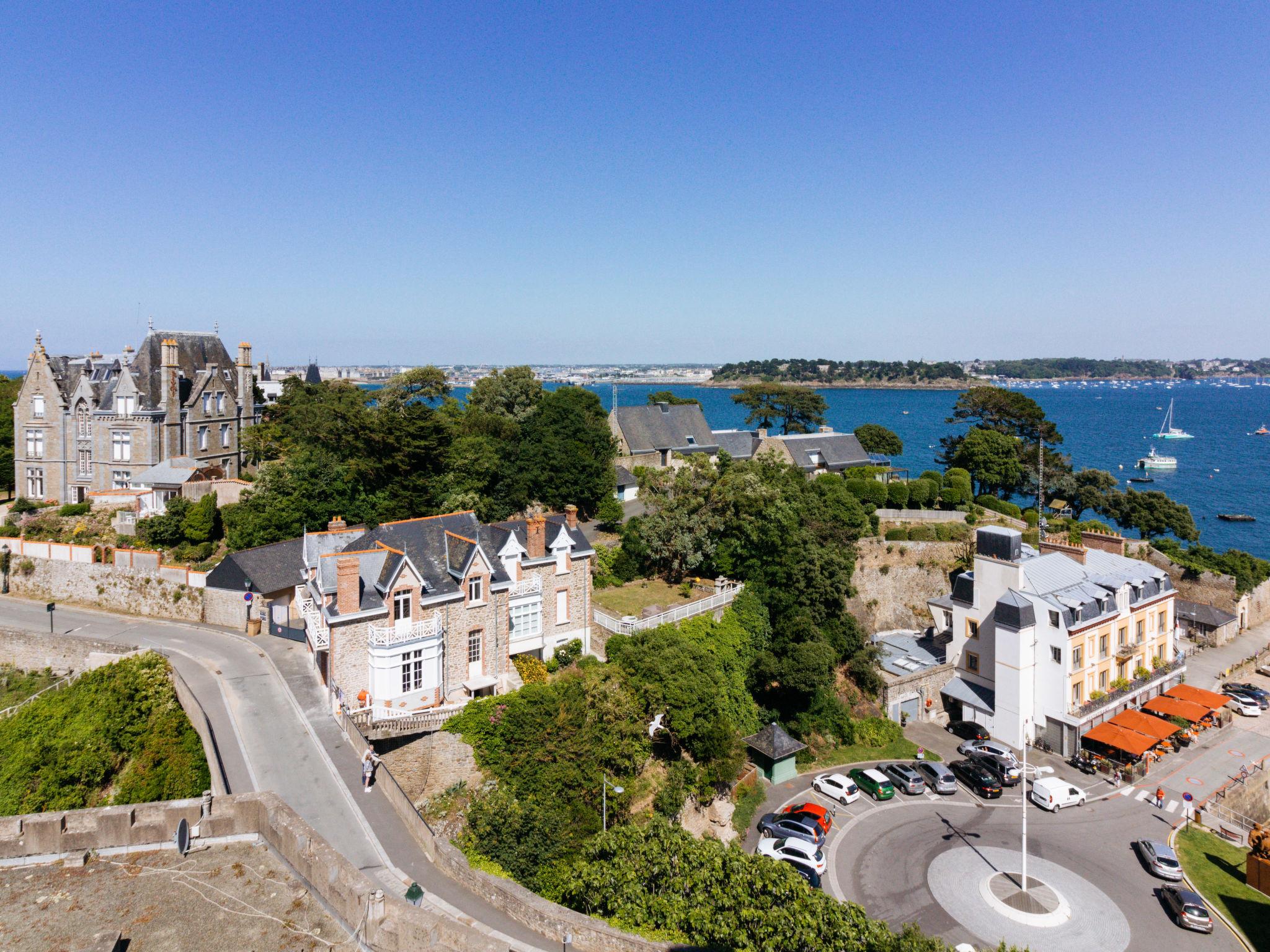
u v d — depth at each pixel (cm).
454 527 5075
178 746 4034
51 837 1803
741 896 2948
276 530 6175
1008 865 4416
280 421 9156
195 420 7956
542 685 4412
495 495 7531
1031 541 8081
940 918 3962
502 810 3616
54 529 6919
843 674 6450
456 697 4725
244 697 4331
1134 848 4628
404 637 4403
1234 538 13762
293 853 1781
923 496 9025
